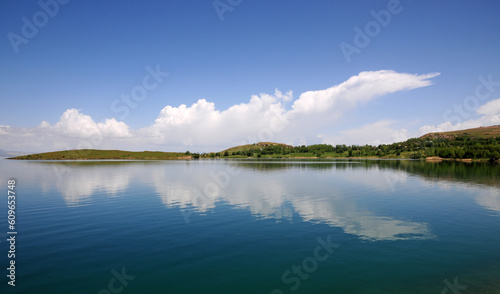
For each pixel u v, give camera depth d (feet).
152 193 170.19
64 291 51.52
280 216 108.47
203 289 52.26
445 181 234.79
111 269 60.80
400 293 50.44
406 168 434.30
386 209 121.29
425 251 70.74
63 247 74.43
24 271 59.77
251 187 199.11
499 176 280.10
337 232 87.10
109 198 151.53
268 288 52.49
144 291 51.49
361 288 52.31
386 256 67.67
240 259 66.08
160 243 77.41
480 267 61.26
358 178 266.57
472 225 95.20
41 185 209.46
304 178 268.21
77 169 411.13
